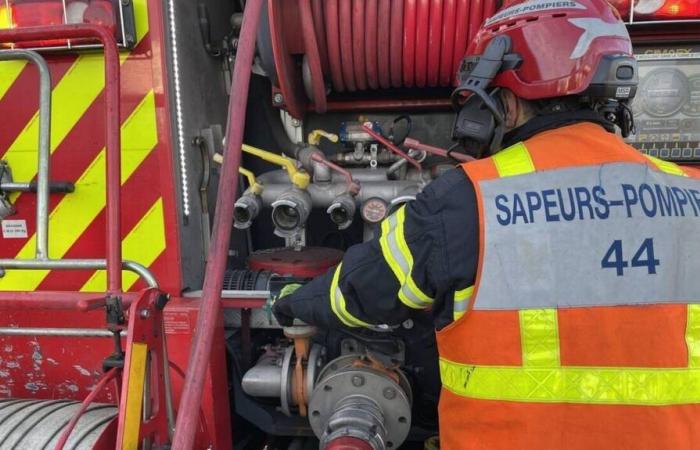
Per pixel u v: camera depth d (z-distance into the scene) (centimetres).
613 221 97
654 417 96
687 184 105
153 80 161
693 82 172
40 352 168
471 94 117
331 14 172
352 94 210
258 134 213
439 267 99
